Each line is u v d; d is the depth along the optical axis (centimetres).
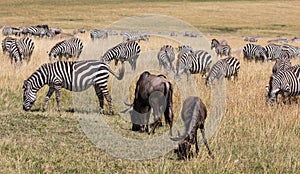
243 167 830
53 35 3675
